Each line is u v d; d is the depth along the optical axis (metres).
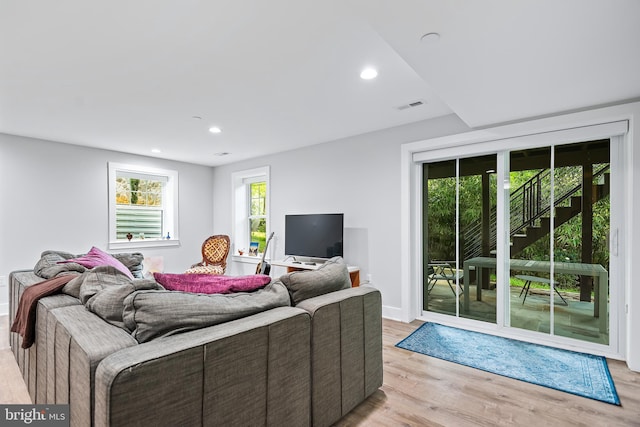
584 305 2.82
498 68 1.96
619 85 2.19
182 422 1.10
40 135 4.03
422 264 3.77
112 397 0.94
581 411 1.92
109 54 2.09
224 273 5.33
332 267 2.11
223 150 4.87
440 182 3.65
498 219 3.25
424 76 2.06
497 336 3.15
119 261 3.62
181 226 5.71
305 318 1.58
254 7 1.63
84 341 1.16
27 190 4.12
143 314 1.22
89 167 4.64
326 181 4.41
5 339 3.05
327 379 1.71
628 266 2.52
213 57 2.13
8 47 1.99
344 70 2.32
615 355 2.65
